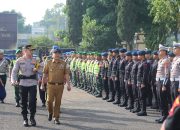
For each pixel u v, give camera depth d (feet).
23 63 38.58
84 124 39.47
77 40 186.39
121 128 37.40
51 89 39.47
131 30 128.47
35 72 38.88
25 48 38.73
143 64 45.96
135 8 129.29
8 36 303.68
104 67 61.11
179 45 38.83
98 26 151.23
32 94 38.55
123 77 53.16
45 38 279.08
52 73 39.24
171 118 13.64
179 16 91.86
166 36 121.19
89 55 73.77
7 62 56.34
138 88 46.11
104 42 150.20
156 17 94.89
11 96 67.00
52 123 40.16
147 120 42.32
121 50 54.34
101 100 61.11
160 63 42.01
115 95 60.13
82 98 64.08
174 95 38.88
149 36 127.24
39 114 46.42
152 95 53.11
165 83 40.98
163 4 92.02
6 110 49.55
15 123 40.22
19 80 38.70
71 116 44.73
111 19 148.97
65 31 198.70
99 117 44.04
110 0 150.30
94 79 67.72
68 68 39.81
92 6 157.17
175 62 38.99
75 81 86.02
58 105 39.70
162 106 41.14
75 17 185.26
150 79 48.44
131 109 48.83
